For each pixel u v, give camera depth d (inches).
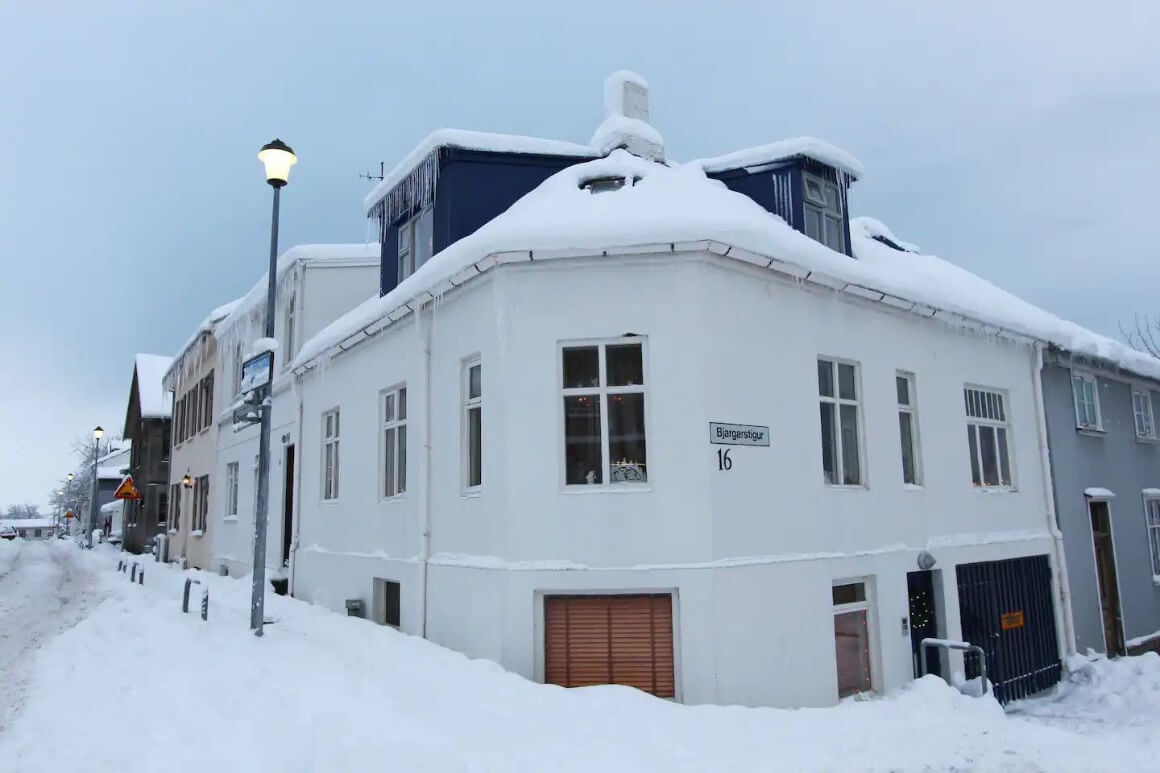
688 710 281.7
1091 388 595.5
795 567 346.0
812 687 339.9
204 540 906.7
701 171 434.6
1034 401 525.0
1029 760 258.7
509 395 341.4
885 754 251.3
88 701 305.3
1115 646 552.1
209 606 503.2
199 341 965.8
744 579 327.6
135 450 1652.3
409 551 411.2
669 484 326.0
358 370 496.4
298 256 631.8
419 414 410.3
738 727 266.2
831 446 386.9
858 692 369.1
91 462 2721.5
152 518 1462.8
